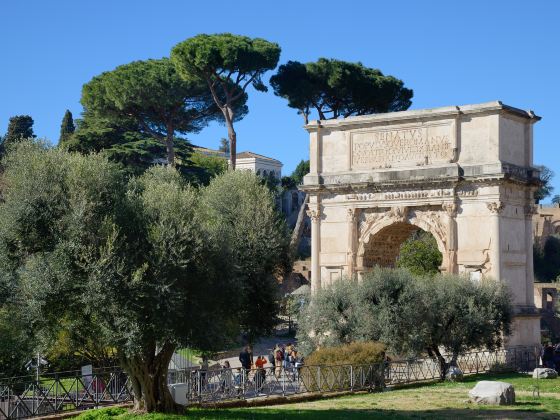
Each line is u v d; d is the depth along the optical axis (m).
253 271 51.75
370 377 55.03
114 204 39.69
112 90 102.75
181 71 99.94
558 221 177.62
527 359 69.50
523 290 72.81
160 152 113.12
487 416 41.53
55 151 41.16
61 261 37.56
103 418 39.91
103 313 37.62
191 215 40.94
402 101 104.88
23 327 38.91
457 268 71.31
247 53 99.12
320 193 78.19
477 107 71.06
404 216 74.00
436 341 62.00
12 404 44.81
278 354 67.12
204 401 47.19
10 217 38.22
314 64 102.06
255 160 196.38
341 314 62.28
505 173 69.19
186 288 39.84
